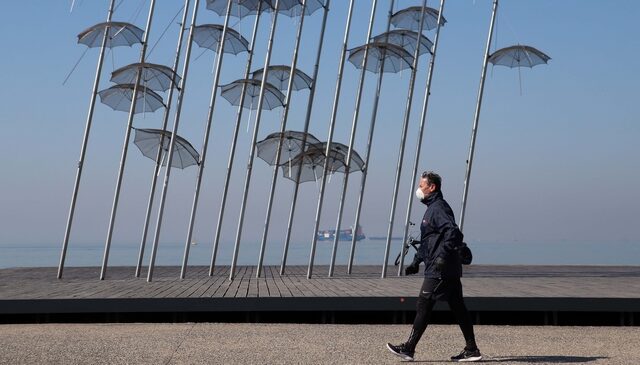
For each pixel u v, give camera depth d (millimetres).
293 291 13453
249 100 21156
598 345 9352
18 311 11500
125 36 19469
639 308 11625
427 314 8094
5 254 128750
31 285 15617
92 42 19406
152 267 17719
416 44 20984
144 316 11883
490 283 15820
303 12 20391
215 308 11656
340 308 11672
